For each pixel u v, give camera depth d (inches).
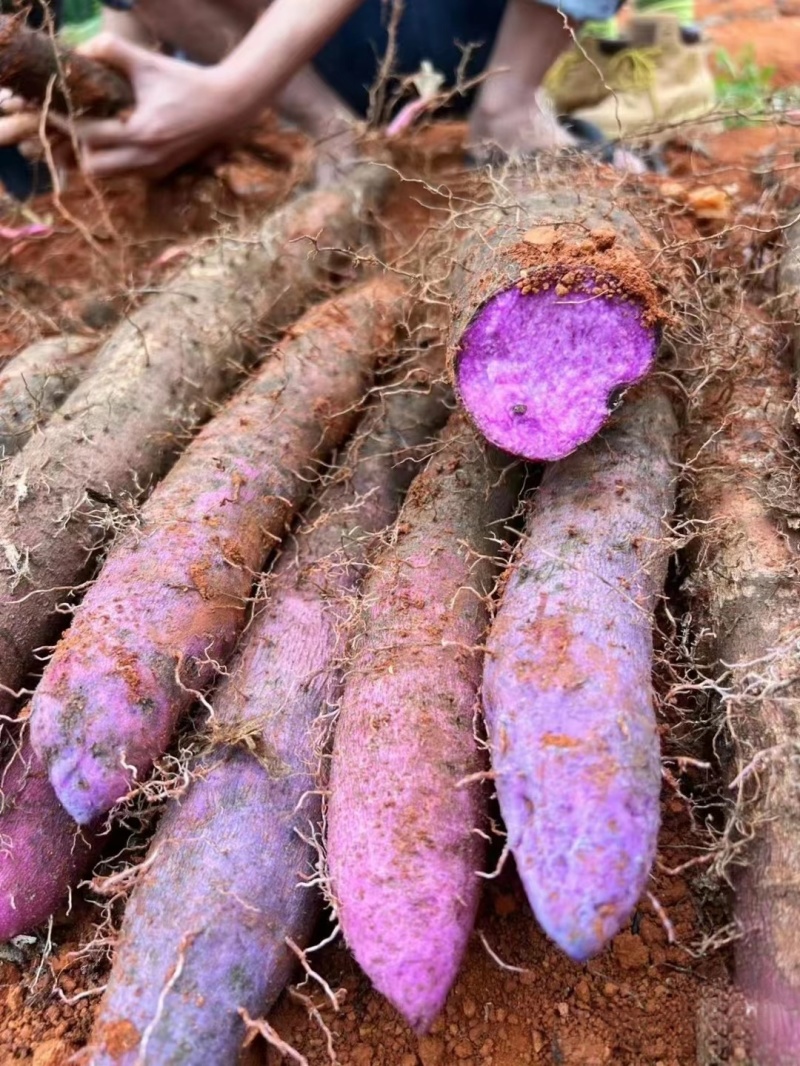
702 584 12.2
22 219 25.0
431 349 14.9
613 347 10.5
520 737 9.0
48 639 12.2
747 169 20.7
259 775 10.5
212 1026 8.9
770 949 9.0
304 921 10.0
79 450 13.2
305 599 12.4
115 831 11.9
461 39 26.5
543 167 15.5
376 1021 10.3
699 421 13.7
